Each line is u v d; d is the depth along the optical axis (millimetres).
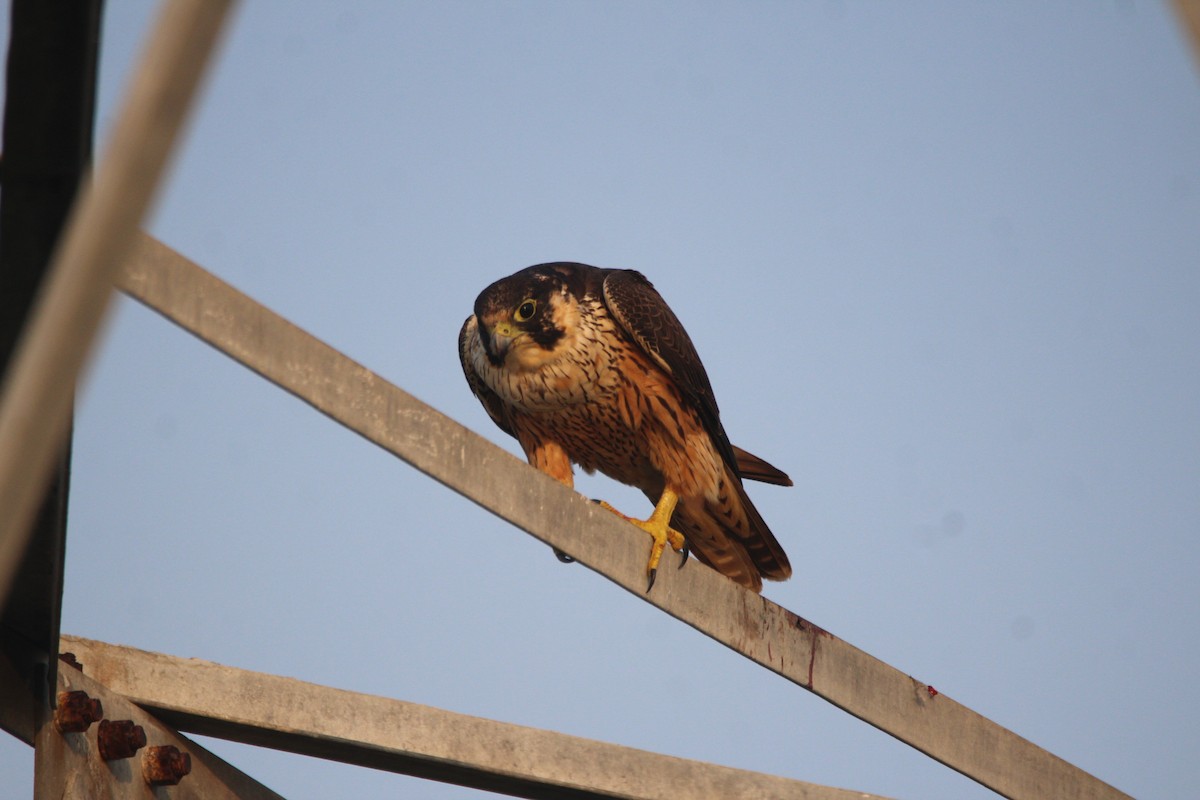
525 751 9117
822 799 10188
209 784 8664
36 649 7715
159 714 8422
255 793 9062
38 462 3352
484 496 7957
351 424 7188
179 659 8477
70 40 5301
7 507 3332
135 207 3182
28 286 6258
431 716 8883
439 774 9227
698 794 9672
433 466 7641
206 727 8633
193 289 6625
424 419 7609
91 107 5578
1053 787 10820
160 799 8188
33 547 6887
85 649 8219
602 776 9344
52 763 7520
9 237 6012
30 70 5379
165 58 3066
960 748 10344
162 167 3166
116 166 3125
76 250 3191
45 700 7625
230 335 6727
